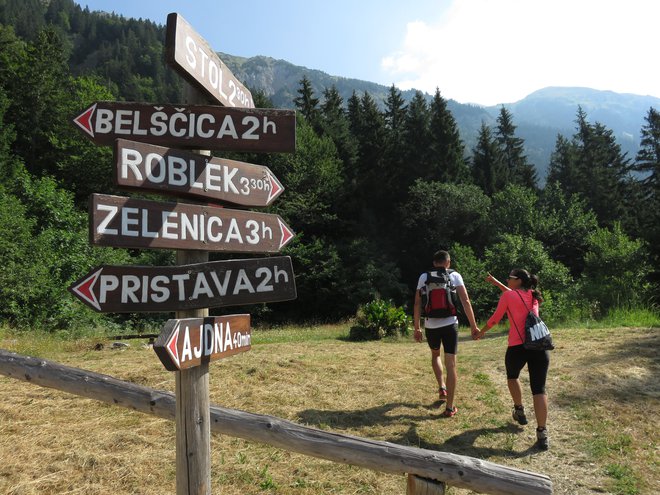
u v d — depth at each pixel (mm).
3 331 10094
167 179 2105
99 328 14406
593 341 8203
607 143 59062
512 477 2359
